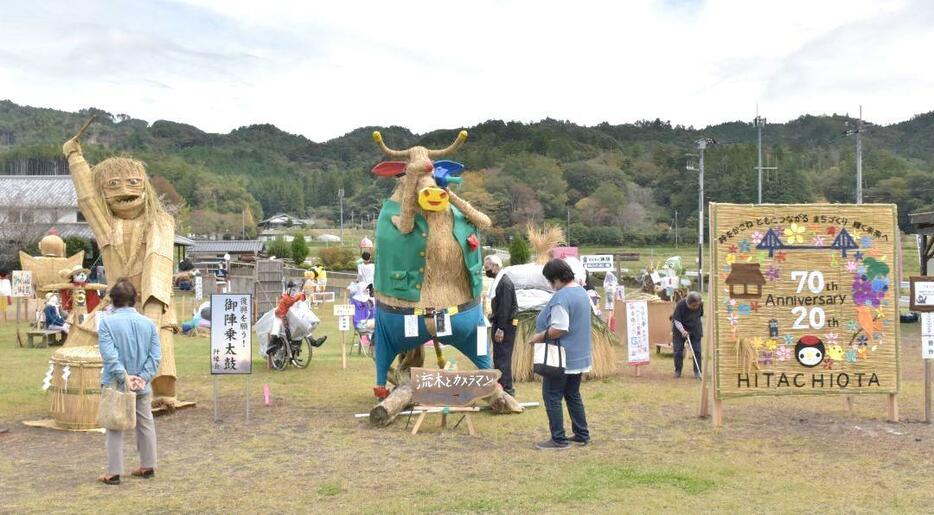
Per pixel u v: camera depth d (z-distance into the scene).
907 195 69.94
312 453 7.79
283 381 12.62
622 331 17.70
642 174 104.94
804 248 9.07
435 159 9.92
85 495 6.38
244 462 7.45
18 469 7.25
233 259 57.44
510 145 118.06
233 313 9.45
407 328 9.62
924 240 22.86
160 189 75.06
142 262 10.04
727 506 5.91
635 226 85.94
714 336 8.95
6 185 45.62
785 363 9.02
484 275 16.27
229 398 11.02
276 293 25.00
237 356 9.45
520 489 6.38
